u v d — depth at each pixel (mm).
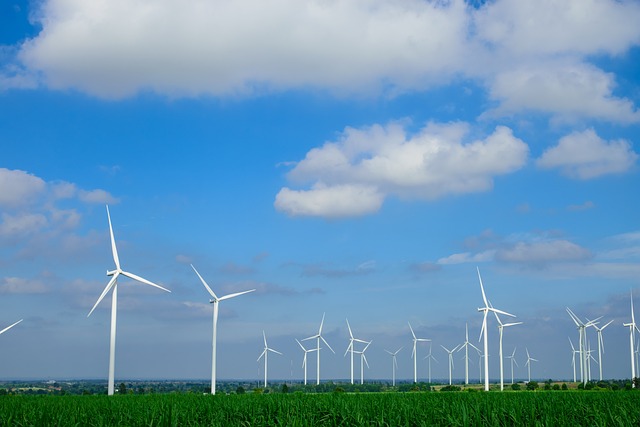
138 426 34438
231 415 39000
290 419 33875
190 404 45125
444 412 35188
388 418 34688
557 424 31891
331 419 36375
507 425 33125
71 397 57906
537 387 117500
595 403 40125
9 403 47750
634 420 31969
